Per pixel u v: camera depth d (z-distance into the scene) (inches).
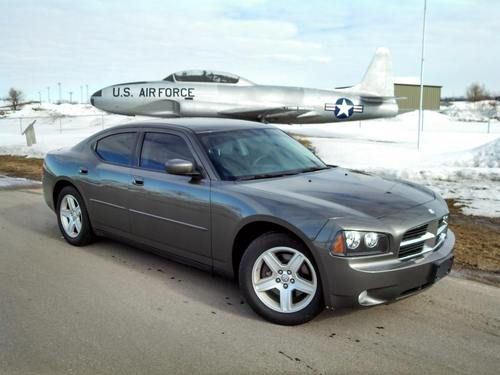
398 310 164.1
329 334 147.2
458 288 183.9
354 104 1114.1
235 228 161.3
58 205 249.1
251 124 217.0
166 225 187.6
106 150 225.1
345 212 145.1
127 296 177.6
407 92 2281.0
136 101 991.0
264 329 150.7
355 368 127.4
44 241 252.1
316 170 196.5
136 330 150.1
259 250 154.6
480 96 3715.6
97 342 142.3
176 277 197.3
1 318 159.2
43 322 156.0
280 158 197.5
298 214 146.9
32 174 524.1
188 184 178.9
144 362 130.8
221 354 135.2
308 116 1071.6
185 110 975.6
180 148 190.9
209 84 1009.5
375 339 143.7
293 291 152.0
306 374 124.8
